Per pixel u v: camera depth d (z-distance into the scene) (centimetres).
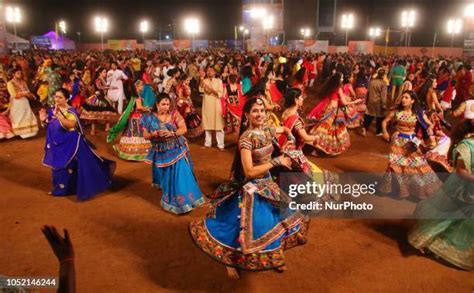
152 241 457
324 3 5809
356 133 1017
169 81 932
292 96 505
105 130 1010
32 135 930
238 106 866
